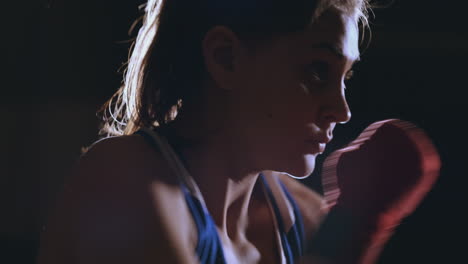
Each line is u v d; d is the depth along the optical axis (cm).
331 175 88
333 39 74
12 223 441
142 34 87
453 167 459
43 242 72
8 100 492
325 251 86
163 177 72
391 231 82
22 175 476
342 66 75
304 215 95
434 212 406
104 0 508
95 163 71
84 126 498
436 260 368
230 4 76
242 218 86
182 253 68
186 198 73
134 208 68
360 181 84
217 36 76
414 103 536
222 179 80
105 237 67
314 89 74
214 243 74
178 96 83
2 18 498
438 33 542
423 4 537
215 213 80
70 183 72
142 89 86
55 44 506
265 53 75
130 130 88
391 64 544
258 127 76
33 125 490
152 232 67
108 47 511
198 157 80
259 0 74
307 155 76
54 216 71
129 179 69
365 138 87
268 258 87
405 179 82
